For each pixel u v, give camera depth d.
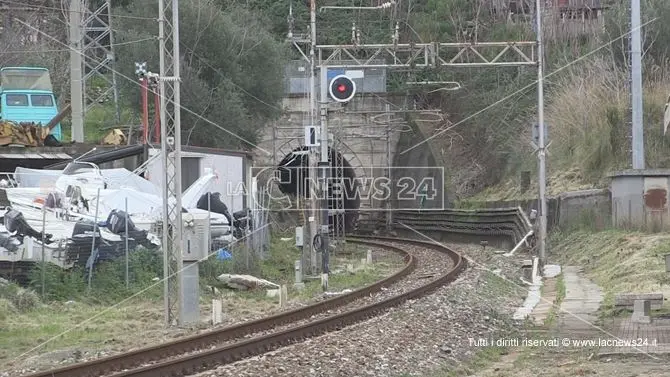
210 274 44.44
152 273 40.94
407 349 26.64
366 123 102.25
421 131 99.75
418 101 105.00
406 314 34.06
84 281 38.62
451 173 97.62
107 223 42.50
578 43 93.00
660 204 58.06
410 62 55.69
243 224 55.22
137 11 82.50
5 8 98.94
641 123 58.53
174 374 22.06
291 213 89.12
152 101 76.00
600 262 51.31
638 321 30.14
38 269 37.25
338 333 29.47
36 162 59.78
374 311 34.88
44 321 32.56
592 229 61.75
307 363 23.53
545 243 53.41
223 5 94.94
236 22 83.50
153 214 45.88
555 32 94.31
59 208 43.94
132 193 47.50
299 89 97.25
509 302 41.00
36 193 45.69
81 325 31.91
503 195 86.00
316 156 51.97
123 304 37.00
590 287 42.84
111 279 38.97
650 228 55.47
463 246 80.81
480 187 94.50
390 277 49.09
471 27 106.00
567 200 66.88
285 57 89.25
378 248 78.44
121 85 79.62
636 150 58.72
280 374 22.08
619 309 32.81
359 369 23.20
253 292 43.19
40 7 99.38
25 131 60.91
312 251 51.69
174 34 33.66
